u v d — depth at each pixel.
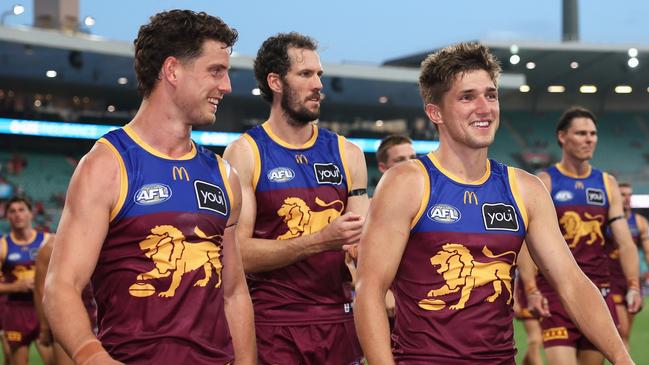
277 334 5.13
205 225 3.23
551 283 3.56
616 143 40.62
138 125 3.25
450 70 3.41
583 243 7.51
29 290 9.51
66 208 3.11
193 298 3.19
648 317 18.34
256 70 5.33
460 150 3.47
